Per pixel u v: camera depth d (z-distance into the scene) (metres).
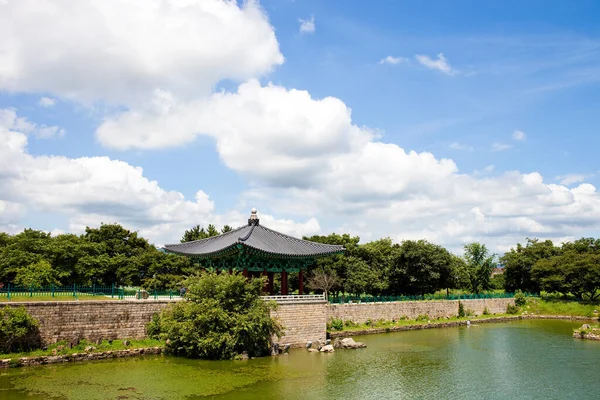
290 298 63.56
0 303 48.34
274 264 66.31
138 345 54.78
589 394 44.06
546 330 86.44
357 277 99.00
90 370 46.94
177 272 87.44
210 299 54.03
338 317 81.12
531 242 133.00
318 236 112.25
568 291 113.06
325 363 54.03
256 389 42.69
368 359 57.44
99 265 79.75
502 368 54.12
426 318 93.75
